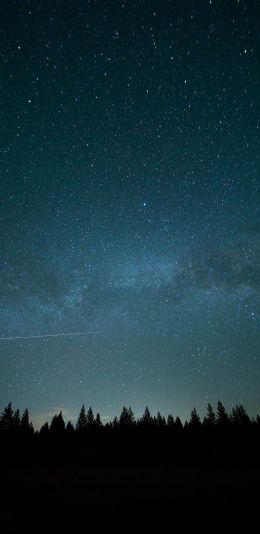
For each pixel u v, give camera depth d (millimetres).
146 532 10031
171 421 62375
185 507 13352
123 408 61094
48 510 12766
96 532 10062
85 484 21031
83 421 62938
